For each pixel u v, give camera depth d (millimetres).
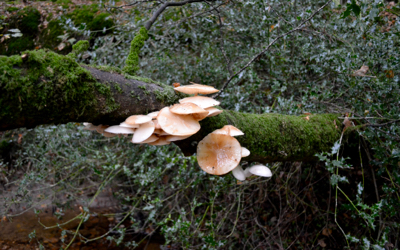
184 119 1584
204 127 1787
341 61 2469
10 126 1260
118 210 3951
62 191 3555
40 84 1207
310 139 2051
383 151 2207
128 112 1570
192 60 3947
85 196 4023
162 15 3426
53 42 4516
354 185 3229
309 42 2879
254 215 3219
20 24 4656
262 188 3137
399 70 2264
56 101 1266
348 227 3111
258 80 2938
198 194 3465
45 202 3781
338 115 2352
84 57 3656
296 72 2984
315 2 3061
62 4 4953
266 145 1924
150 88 1648
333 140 2148
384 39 2391
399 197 2346
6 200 3303
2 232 3275
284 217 3238
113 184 3928
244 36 3525
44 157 3246
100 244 3314
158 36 3459
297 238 3111
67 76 1266
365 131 2172
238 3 3170
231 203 3074
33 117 1272
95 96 1400
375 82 2250
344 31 2740
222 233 3188
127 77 1583
